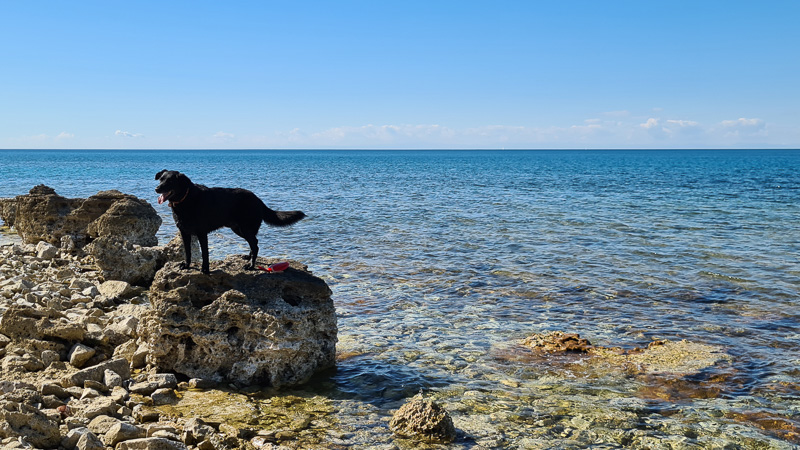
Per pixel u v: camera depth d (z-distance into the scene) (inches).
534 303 281.4
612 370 208.8
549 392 194.4
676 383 200.4
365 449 162.7
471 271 338.0
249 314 195.0
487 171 1828.2
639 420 179.2
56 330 200.7
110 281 279.1
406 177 1438.2
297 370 199.3
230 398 184.7
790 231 490.6
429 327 248.5
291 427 171.8
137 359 202.8
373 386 197.3
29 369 189.8
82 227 358.3
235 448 160.9
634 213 621.3
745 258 374.9
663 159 3752.5
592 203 733.3
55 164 2354.8
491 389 195.9
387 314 264.1
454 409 183.9
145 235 342.6
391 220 562.3
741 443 168.7
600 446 167.2
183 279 202.4
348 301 281.3
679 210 649.6
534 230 496.7
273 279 204.2
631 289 303.4
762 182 1164.5
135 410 172.7
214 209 201.2
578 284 311.7
